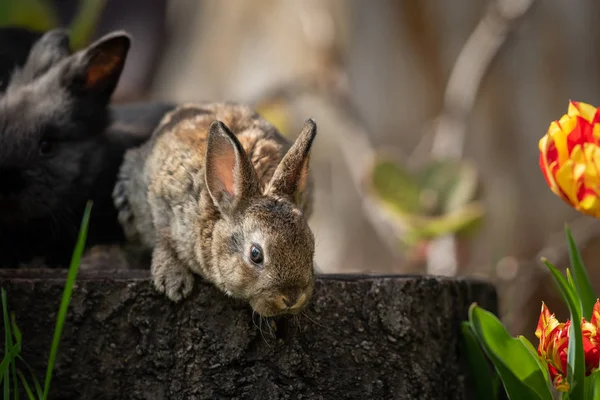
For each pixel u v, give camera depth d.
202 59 18.00
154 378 6.93
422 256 12.43
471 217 11.55
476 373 7.76
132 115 10.34
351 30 15.41
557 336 6.42
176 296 6.91
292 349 6.93
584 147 6.08
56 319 6.90
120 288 6.94
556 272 6.66
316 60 15.33
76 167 8.71
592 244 13.75
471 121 14.45
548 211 14.12
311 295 6.50
